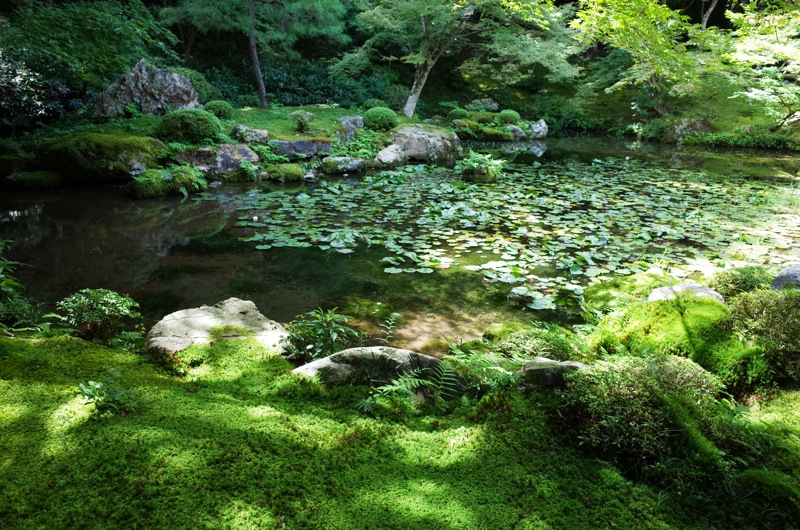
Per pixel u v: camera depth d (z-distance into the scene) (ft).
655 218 26.16
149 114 39.88
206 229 22.95
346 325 14.21
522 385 9.08
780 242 22.12
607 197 30.73
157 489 5.73
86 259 18.66
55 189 30.07
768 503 6.36
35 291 15.48
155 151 33.27
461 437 7.61
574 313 15.39
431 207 27.45
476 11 55.11
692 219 25.73
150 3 54.95
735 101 65.62
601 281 17.40
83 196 28.68
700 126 62.08
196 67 58.95
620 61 68.59
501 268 18.66
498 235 22.77
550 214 26.45
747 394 10.11
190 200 28.48
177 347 9.93
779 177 39.22
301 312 14.94
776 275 14.30
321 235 22.13
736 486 6.59
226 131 38.93
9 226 22.45
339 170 37.63
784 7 18.88
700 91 63.41
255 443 6.80
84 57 28.76
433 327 14.30
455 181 35.40
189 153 33.83
